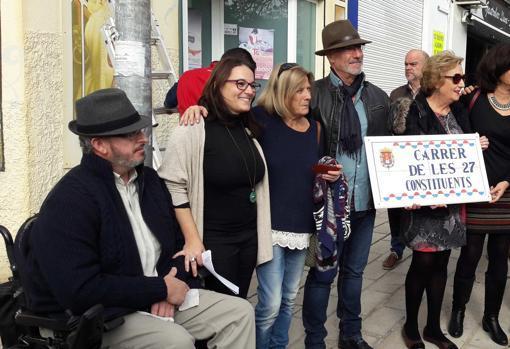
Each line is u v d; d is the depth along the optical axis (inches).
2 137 149.6
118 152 90.9
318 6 277.7
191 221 103.3
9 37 146.3
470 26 500.1
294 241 113.9
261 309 116.0
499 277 145.7
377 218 288.4
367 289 184.7
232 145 105.0
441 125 134.4
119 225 90.4
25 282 88.6
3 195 152.3
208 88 105.7
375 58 340.5
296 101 112.0
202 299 99.4
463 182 132.0
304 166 114.8
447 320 160.2
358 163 129.3
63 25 158.6
